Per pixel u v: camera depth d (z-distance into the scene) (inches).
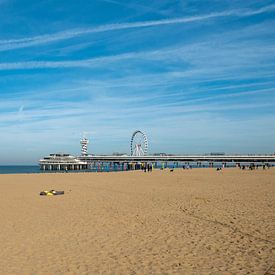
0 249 427.8
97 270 345.4
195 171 3122.5
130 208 753.0
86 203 858.8
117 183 1601.9
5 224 587.8
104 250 416.5
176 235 482.0
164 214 659.4
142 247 425.4
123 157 5807.1
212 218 598.2
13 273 341.1
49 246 439.5
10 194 1121.4
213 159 5201.8
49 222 602.5
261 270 323.3
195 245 425.7
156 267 348.2
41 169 5900.6
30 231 528.7
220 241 440.1
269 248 397.4
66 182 1742.1
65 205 828.0
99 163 5723.4
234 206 729.0
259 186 1259.2
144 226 550.9
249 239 443.2
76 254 402.3
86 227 553.3
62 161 5757.9
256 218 580.1
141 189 1242.6
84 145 6299.2
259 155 4958.2
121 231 518.6
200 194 1009.5
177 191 1133.1
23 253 409.4
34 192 1192.2
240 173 2529.5
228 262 353.1
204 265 347.6
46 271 345.7
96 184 1552.7
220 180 1692.9
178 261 364.8
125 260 374.9
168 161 5541.3
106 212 702.5
